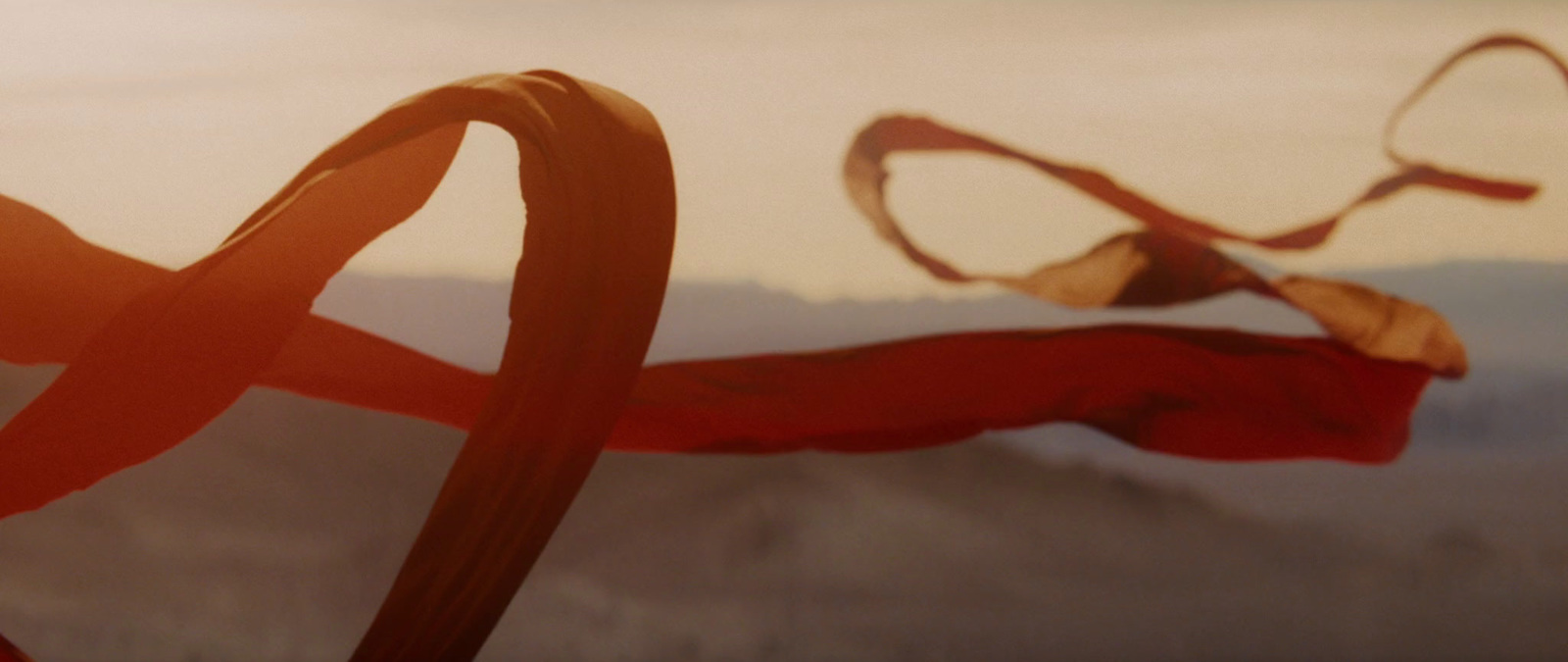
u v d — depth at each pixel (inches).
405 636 216.4
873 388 244.2
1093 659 219.0
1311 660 220.1
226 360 230.8
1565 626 223.0
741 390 244.5
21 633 222.8
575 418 223.8
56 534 231.8
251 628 223.6
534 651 220.1
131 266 243.9
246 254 231.8
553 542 230.4
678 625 223.3
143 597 226.5
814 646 220.2
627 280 226.7
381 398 241.0
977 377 245.0
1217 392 243.6
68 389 228.5
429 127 233.5
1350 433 241.8
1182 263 249.6
